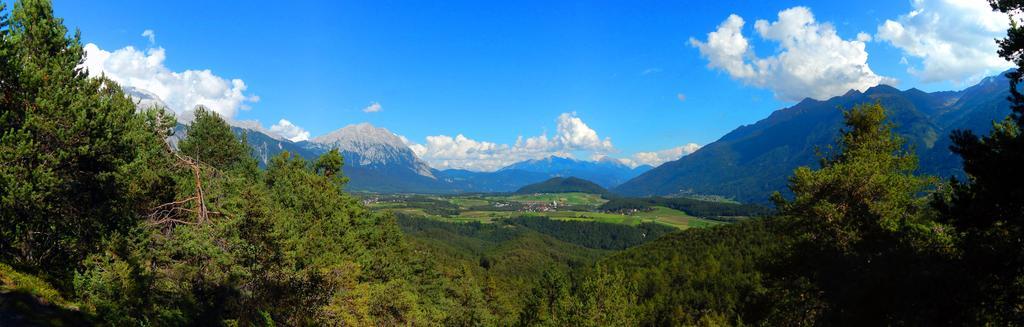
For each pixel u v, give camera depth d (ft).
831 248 65.82
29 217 49.55
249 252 67.97
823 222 71.36
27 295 39.40
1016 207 37.04
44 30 56.39
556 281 178.29
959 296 36.17
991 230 40.50
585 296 153.28
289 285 73.87
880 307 40.27
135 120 64.85
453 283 184.65
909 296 38.04
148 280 56.29
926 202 68.90
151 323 49.03
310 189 95.35
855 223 67.92
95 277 48.29
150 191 69.31
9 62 48.01
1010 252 36.27
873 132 84.33
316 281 75.97
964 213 39.91
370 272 103.65
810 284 68.74
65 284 47.67
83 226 55.98
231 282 67.97
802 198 72.33
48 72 53.52
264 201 74.43
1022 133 36.91
